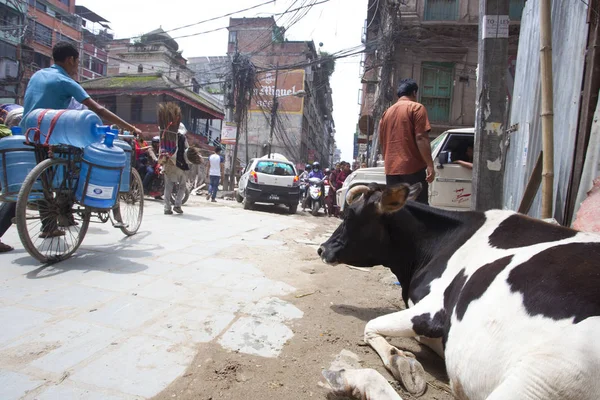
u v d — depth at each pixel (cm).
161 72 2683
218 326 283
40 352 230
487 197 423
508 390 135
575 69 367
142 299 319
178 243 521
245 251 507
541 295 149
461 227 254
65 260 404
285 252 528
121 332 262
